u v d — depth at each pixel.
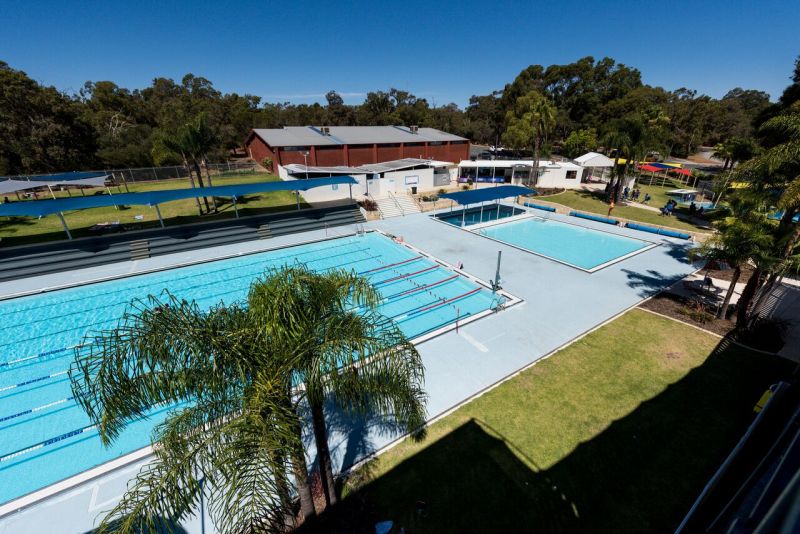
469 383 11.31
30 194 33.09
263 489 4.25
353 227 28.09
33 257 19.73
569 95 78.19
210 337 4.93
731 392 10.65
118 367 4.61
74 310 16.39
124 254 21.62
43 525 7.55
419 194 37.66
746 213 12.98
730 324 14.09
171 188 37.00
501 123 79.69
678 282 18.30
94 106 64.69
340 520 7.29
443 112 86.00
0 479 8.70
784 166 11.27
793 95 23.05
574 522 7.39
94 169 44.69
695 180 42.12
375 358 5.66
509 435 9.38
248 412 4.55
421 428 9.60
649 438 9.21
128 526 3.87
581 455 8.79
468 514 7.52
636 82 76.00
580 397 10.63
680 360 12.16
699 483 8.09
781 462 3.10
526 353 12.74
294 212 27.34
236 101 84.25
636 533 7.16
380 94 88.62
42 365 12.80
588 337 13.62
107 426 4.70
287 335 5.22
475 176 43.44
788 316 14.35
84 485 8.40
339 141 43.50
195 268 20.73
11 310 16.31
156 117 65.62
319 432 6.43
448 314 15.88
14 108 40.25
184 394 4.85
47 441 9.73
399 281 18.97
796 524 0.95
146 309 5.00
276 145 39.62
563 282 18.39
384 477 8.29
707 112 72.38
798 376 11.01
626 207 32.62
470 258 21.70
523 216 30.77
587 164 40.72
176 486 4.20
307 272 6.04
